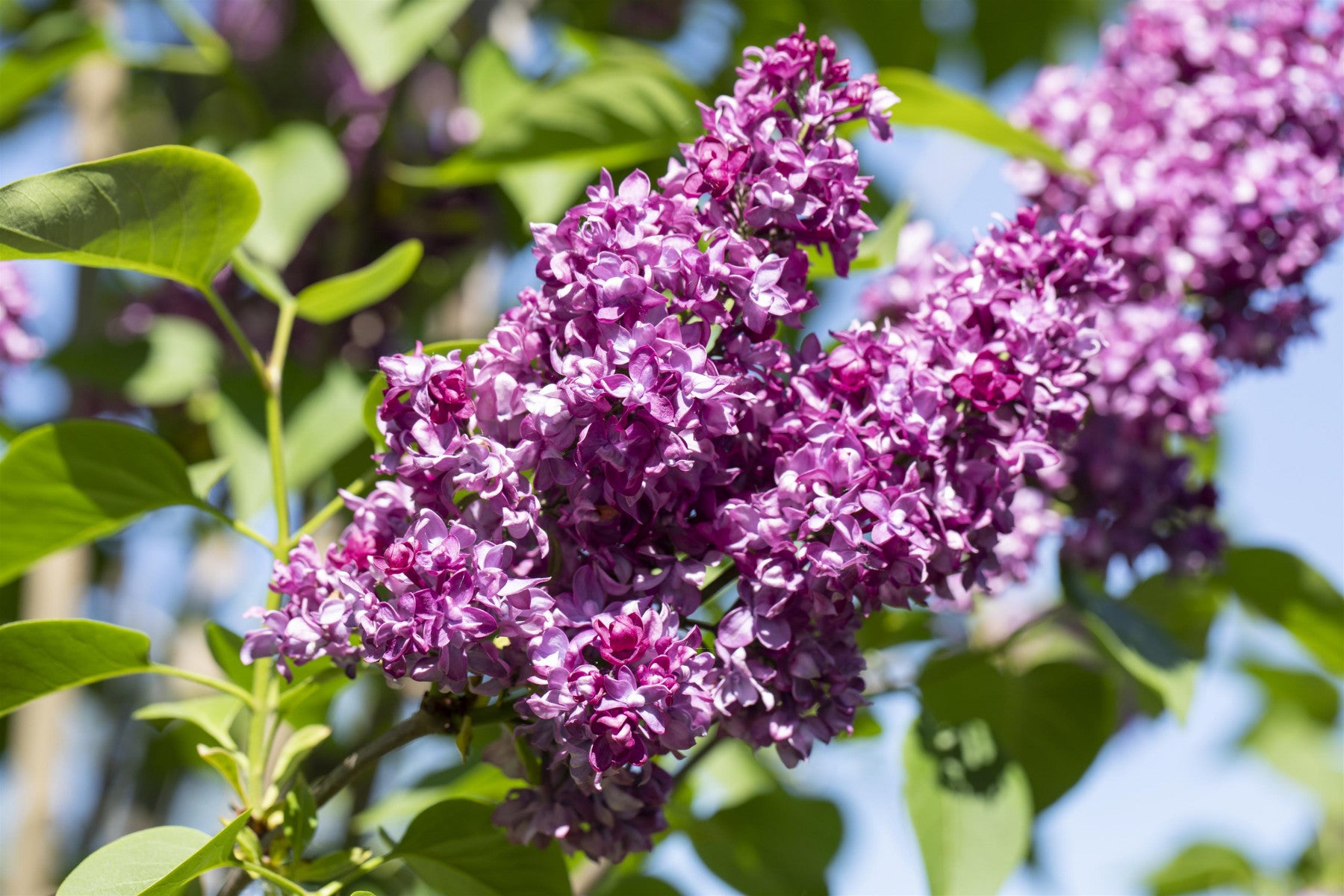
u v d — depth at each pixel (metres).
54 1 1.31
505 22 1.23
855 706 0.79
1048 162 0.99
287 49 1.31
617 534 0.77
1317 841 1.64
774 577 0.77
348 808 1.04
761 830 1.00
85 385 1.14
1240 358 0.98
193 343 1.10
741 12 1.19
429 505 0.77
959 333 0.79
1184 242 0.97
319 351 1.12
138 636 0.84
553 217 1.06
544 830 0.79
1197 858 1.66
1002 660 1.01
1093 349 0.80
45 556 0.91
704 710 0.76
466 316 1.13
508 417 0.77
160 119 1.39
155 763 1.11
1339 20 0.99
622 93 1.02
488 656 0.76
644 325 0.76
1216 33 1.00
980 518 0.79
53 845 1.04
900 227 0.98
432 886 0.85
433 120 1.27
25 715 1.05
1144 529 0.98
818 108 0.79
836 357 0.79
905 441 0.78
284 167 1.06
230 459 0.93
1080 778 0.99
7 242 0.84
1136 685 1.11
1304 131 0.98
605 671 0.76
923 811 0.89
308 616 0.78
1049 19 1.40
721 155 0.78
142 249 0.86
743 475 0.79
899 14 1.23
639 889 0.98
